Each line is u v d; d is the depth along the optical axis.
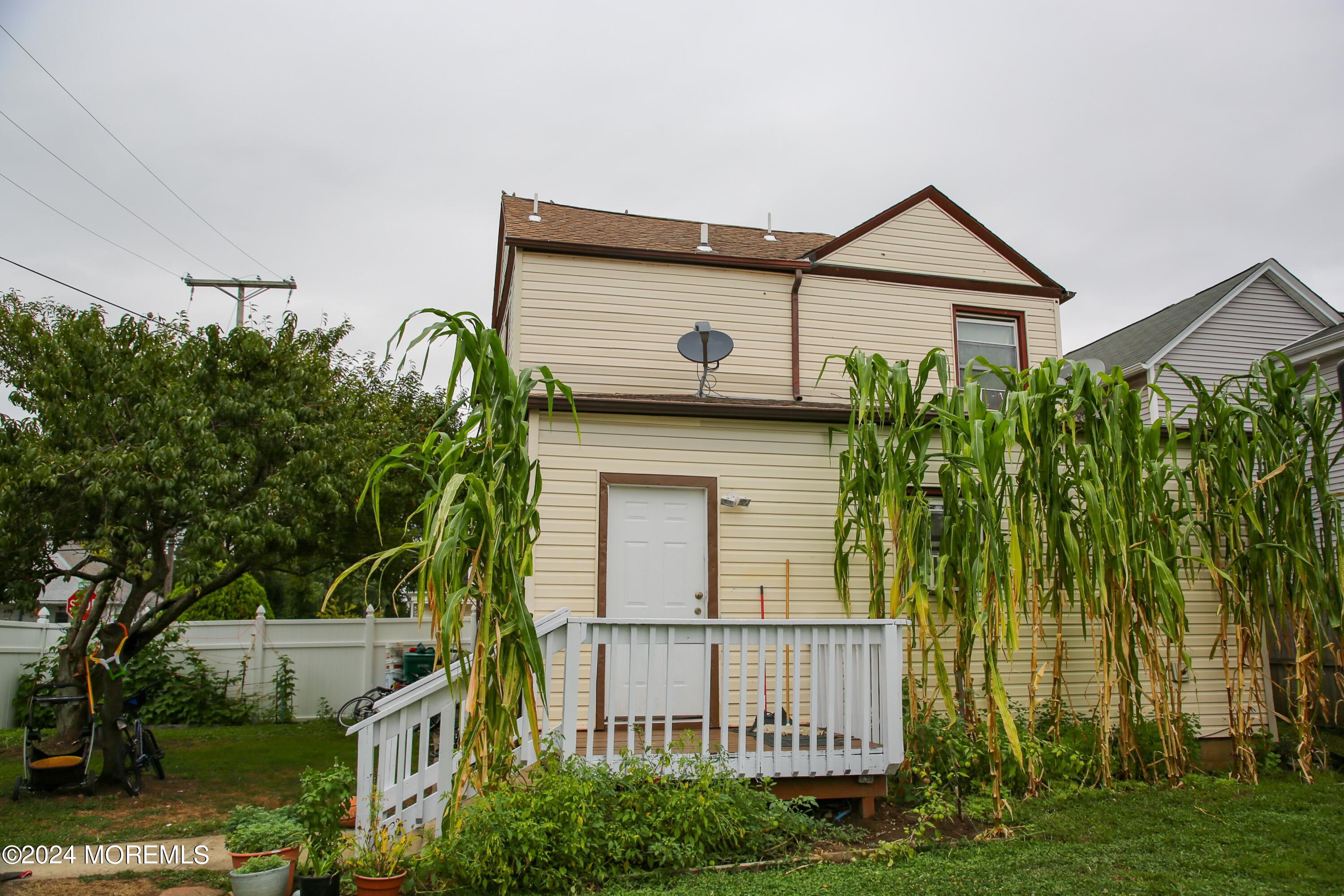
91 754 6.86
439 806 4.49
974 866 4.22
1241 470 6.72
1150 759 6.34
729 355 8.52
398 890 3.85
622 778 4.57
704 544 7.14
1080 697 7.49
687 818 4.34
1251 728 7.20
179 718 10.70
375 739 4.43
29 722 6.34
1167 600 5.73
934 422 5.72
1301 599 6.50
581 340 8.36
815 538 7.35
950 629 7.25
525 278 8.39
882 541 6.27
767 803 4.73
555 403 6.91
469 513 3.91
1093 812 5.23
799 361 8.75
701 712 6.77
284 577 20.33
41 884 4.16
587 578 6.79
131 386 6.89
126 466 6.26
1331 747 7.13
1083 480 5.82
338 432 7.68
